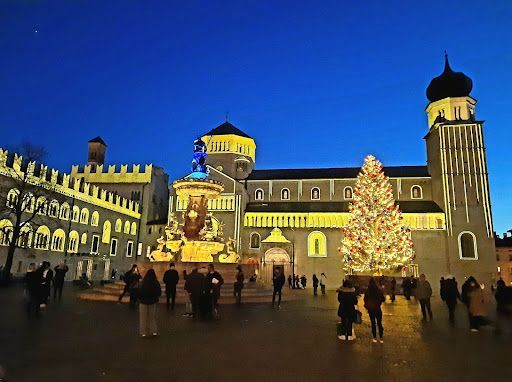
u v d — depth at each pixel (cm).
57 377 772
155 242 7069
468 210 6147
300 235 6450
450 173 6328
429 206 6450
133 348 1027
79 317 1534
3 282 3722
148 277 1197
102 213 6266
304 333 1328
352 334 1243
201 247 2905
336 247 6312
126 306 1905
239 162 7456
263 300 2358
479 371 895
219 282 1619
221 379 782
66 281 5144
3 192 4425
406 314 2106
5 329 1248
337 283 6169
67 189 5466
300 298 2845
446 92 6750
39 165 4975
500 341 1269
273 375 819
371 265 4700
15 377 764
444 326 1619
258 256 6425
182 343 1099
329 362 945
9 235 4562
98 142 8075
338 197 6962
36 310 1523
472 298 1524
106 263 6316
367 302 1250
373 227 4841
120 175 7512
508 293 1966
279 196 7125
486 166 6262
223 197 6575
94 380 759
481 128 6400
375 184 5006
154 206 7569
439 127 6525
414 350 1112
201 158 3195
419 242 6178
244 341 1155
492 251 5947
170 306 1850
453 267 5978
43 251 5028
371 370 881
